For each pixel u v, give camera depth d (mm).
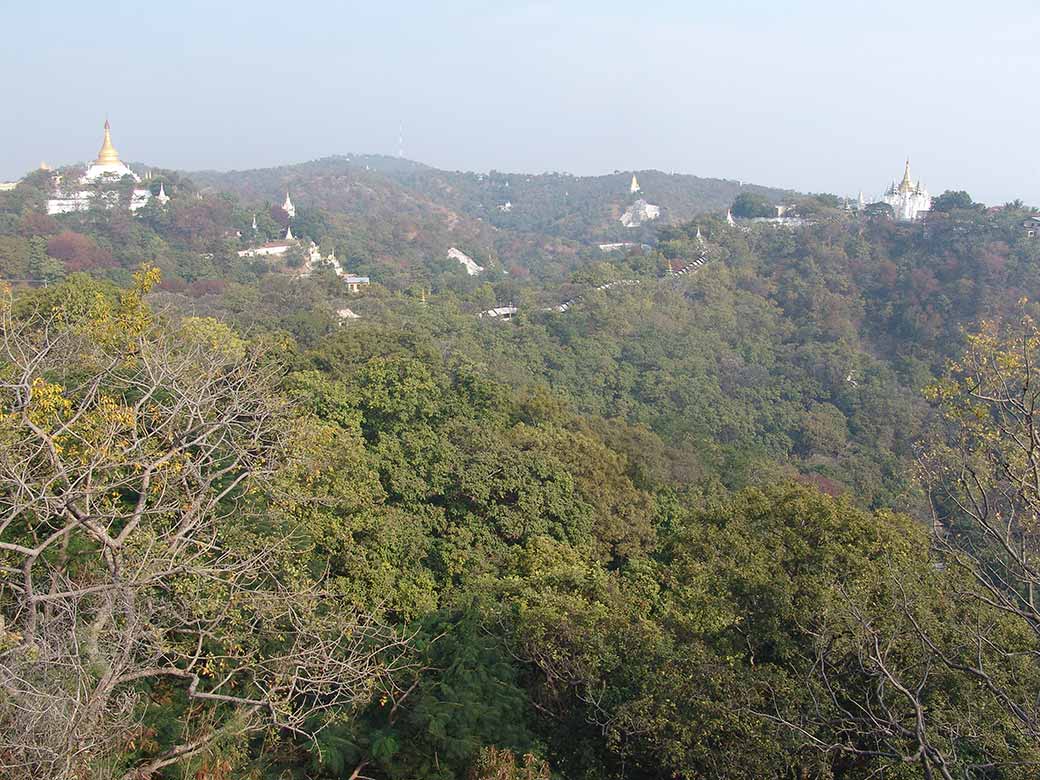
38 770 7211
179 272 81562
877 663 8977
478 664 12172
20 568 9625
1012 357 9242
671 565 17797
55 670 7949
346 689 10609
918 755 8250
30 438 9719
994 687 8547
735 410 55000
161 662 10812
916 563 13102
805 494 14875
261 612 10445
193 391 11930
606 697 12219
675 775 11336
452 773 10453
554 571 15789
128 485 10820
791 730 10391
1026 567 8398
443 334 59531
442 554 18125
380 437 21219
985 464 9578
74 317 19688
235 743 9992
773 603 12625
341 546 15680
